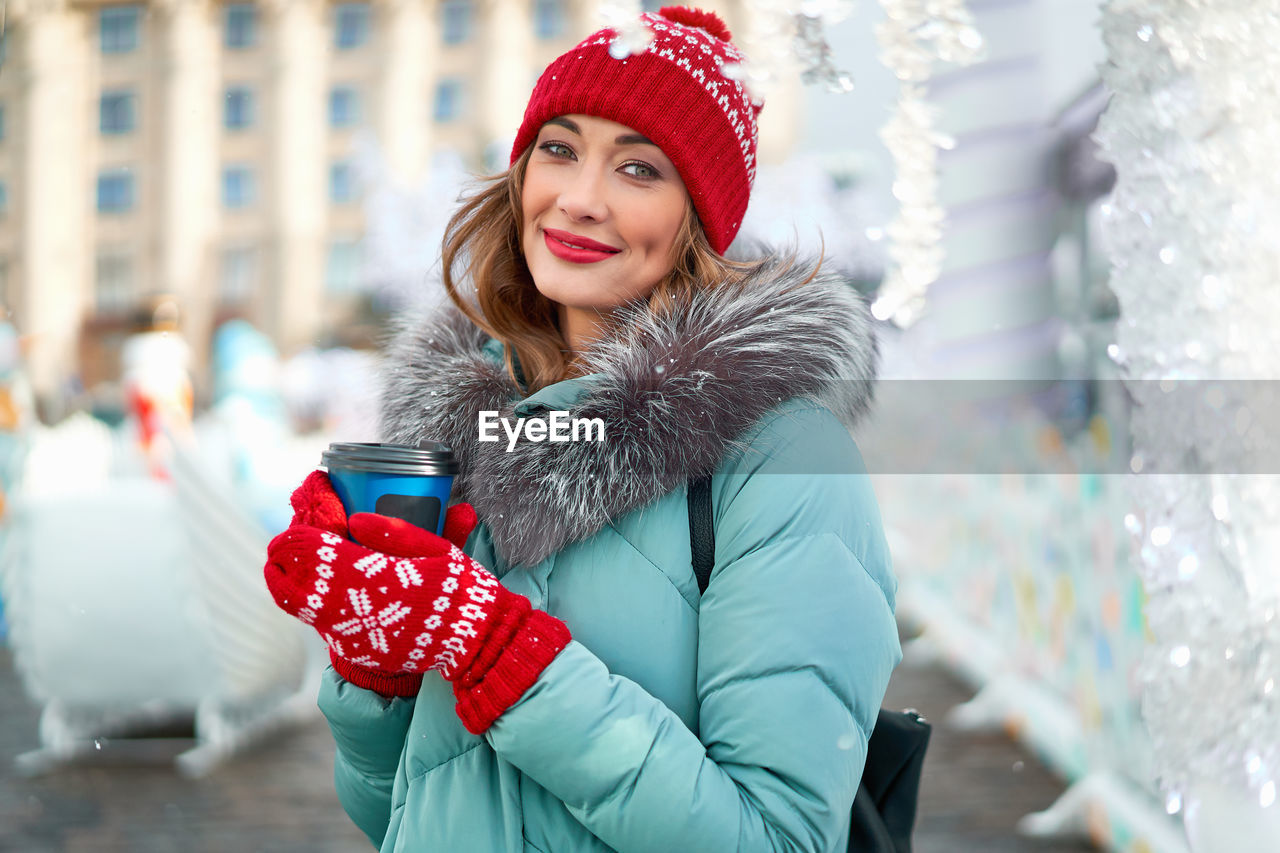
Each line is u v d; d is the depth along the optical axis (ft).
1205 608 3.52
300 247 82.33
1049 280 16.33
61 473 12.32
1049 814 10.05
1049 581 12.00
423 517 3.24
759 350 3.28
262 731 13.46
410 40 79.51
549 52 76.74
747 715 3.05
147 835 10.12
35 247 75.87
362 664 3.07
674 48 3.59
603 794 3.00
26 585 12.13
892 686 15.57
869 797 3.75
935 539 18.17
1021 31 14.93
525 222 3.85
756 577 3.12
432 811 3.33
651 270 3.70
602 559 3.31
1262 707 3.49
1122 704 9.54
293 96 82.12
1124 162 3.69
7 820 10.45
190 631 12.12
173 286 79.66
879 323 3.91
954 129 15.62
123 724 13.43
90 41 70.64
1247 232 3.50
